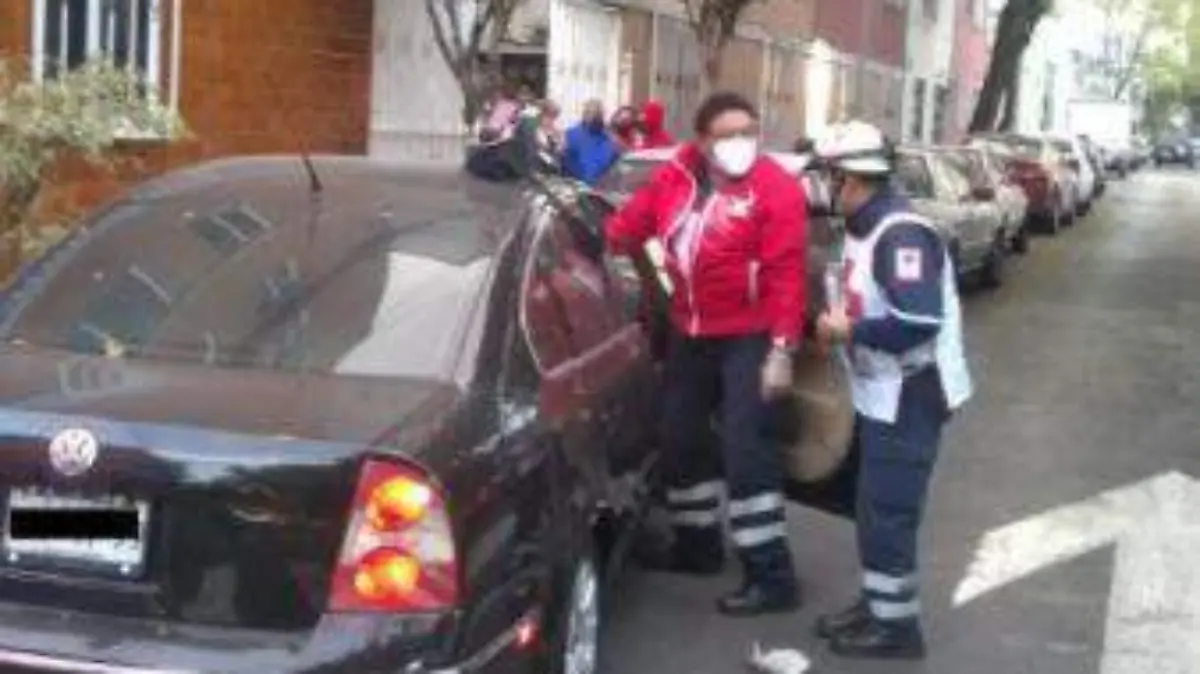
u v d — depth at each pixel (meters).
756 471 6.54
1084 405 11.96
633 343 6.18
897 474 6.09
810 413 6.53
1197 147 104.25
